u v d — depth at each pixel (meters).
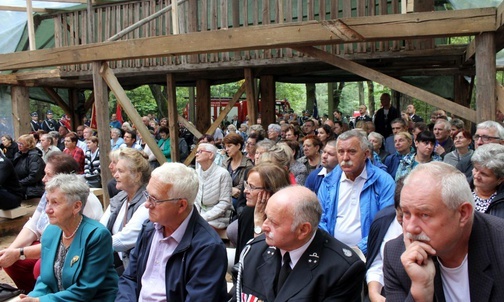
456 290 1.64
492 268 1.56
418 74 9.13
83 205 2.92
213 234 2.62
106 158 6.88
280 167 3.00
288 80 10.52
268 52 8.07
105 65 6.62
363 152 3.34
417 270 1.56
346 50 7.50
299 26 5.12
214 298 2.48
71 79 10.54
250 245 2.37
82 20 9.77
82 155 8.39
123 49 6.27
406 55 7.19
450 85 10.66
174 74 9.22
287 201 2.10
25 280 3.88
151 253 2.69
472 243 1.61
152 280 2.66
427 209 1.52
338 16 7.88
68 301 2.75
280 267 2.21
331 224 3.48
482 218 1.67
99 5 9.55
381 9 7.15
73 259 2.83
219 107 23.86
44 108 27.16
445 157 4.78
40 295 2.90
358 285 2.11
